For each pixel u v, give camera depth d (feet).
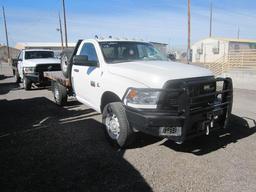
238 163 16.28
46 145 19.24
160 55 23.52
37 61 44.21
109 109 18.53
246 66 69.05
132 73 17.51
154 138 20.18
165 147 18.67
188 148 18.52
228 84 18.11
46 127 23.40
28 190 13.52
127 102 17.04
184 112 15.49
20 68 50.31
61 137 20.83
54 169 15.64
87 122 24.70
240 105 30.25
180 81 16.14
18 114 28.17
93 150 18.26
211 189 13.51
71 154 17.66
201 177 14.66
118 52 21.59
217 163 16.28
